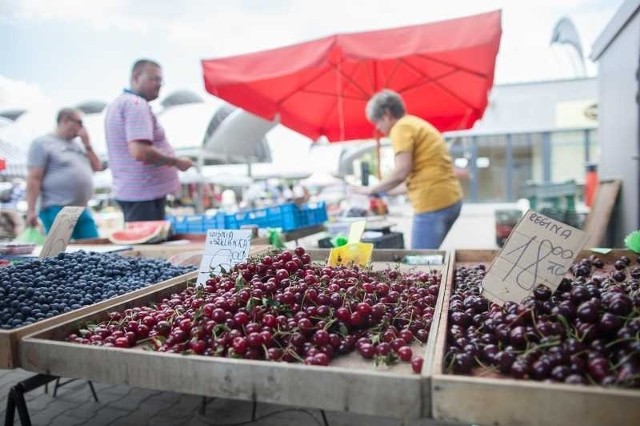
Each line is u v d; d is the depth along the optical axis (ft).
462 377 3.03
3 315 5.40
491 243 28.71
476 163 37.01
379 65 18.19
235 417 7.53
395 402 3.15
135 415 7.79
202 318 4.41
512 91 35.94
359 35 13.08
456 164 37.32
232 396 3.53
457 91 18.44
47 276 6.63
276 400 3.42
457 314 4.35
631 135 14.15
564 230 4.94
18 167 19.01
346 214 17.42
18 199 26.32
